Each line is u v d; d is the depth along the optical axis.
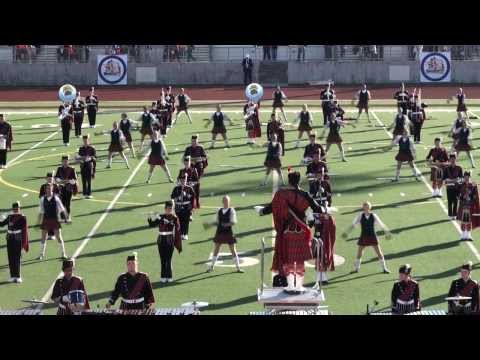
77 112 56.50
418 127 53.44
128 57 83.69
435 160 39.19
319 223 17.98
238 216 36.09
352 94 76.25
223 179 43.47
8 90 79.94
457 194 35.41
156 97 75.75
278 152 41.69
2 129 46.91
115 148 46.31
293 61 82.06
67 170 35.75
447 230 33.88
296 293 16.38
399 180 42.78
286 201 15.35
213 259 28.98
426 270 28.83
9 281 28.02
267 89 79.62
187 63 82.50
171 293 26.69
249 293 26.58
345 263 29.78
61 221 30.84
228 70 82.69
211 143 53.81
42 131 58.91
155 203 38.59
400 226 34.47
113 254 30.98
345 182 42.44
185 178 32.91
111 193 40.56
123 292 21.52
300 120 51.97
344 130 58.44
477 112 66.12
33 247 31.97
